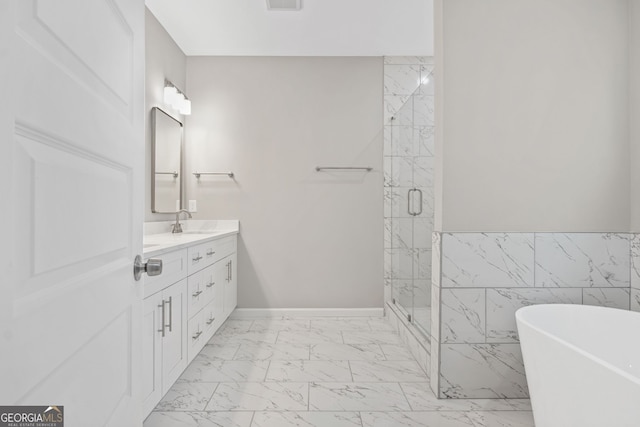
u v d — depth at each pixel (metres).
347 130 3.88
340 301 3.88
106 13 0.84
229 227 3.85
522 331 1.84
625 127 2.24
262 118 3.88
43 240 0.59
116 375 0.91
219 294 3.08
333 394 2.25
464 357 2.20
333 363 2.71
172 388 2.32
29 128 0.55
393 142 3.85
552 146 2.22
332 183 3.88
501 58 2.21
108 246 0.85
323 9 2.99
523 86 2.22
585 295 2.22
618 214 2.24
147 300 1.73
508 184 2.22
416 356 2.76
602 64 2.23
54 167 0.62
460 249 2.21
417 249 2.96
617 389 1.31
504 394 2.20
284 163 3.88
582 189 2.23
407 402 2.16
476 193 2.21
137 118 1.05
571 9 2.23
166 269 1.95
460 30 2.20
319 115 3.88
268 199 3.88
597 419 1.40
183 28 3.30
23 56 0.53
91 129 0.75
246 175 3.87
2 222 0.49
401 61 3.88
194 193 3.86
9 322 0.50
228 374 2.52
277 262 3.88
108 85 0.85
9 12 0.50
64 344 0.65
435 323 2.27
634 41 2.20
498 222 2.22
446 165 2.21
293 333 3.38
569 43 2.23
